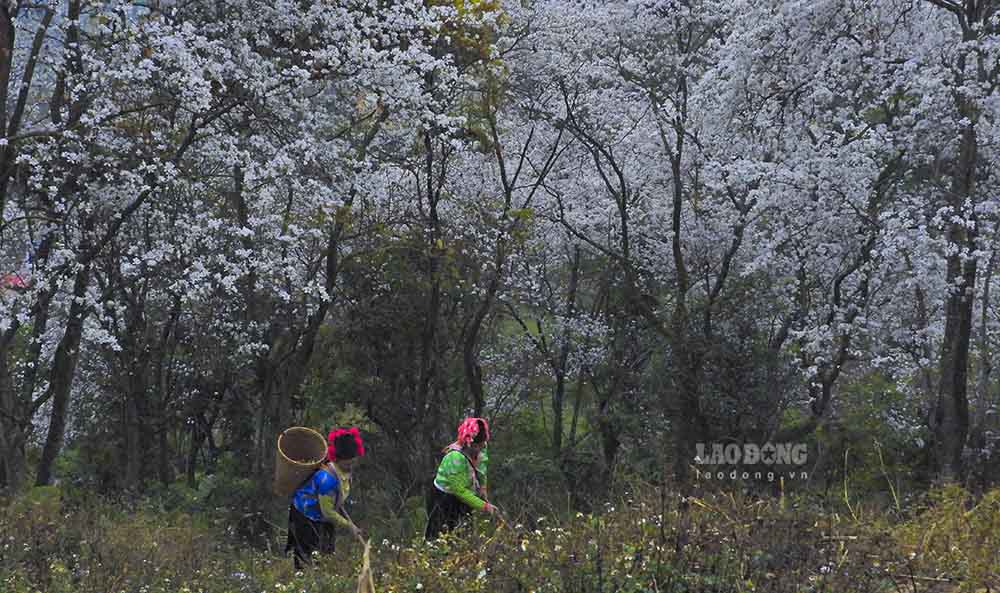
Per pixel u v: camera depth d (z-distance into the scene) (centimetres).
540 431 2167
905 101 1608
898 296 1778
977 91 1379
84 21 1274
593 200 2031
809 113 1684
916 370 1872
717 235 1856
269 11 1326
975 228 1393
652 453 1573
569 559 500
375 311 1847
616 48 1986
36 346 1516
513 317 2191
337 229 1541
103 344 1484
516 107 2005
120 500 1318
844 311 1689
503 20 1662
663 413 1647
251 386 1795
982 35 1380
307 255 1670
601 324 2009
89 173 1297
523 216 1750
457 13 1474
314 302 1623
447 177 1870
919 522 621
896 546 545
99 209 1302
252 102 1309
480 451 754
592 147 1988
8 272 1428
